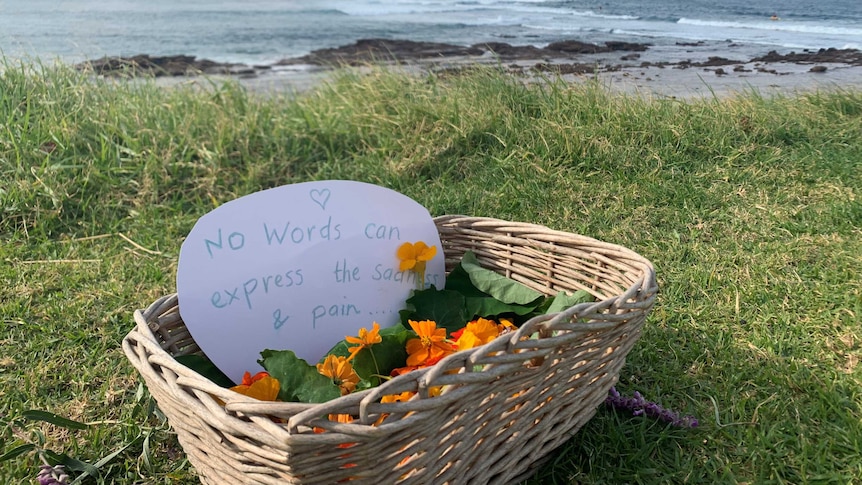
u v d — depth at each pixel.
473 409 1.07
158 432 1.54
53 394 1.71
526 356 1.08
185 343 1.48
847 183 2.84
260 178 3.20
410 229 1.68
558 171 3.08
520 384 1.13
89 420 1.61
